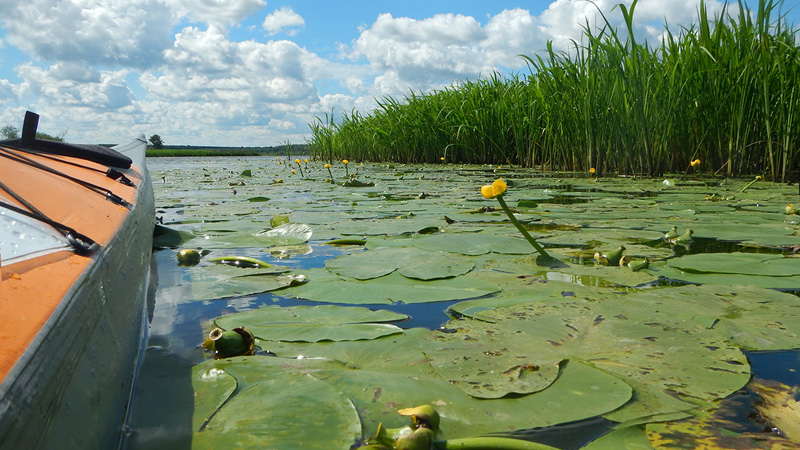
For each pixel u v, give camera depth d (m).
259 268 1.91
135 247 1.31
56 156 1.97
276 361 1.04
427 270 1.75
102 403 0.65
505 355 1.04
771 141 4.91
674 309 1.31
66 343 0.58
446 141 9.99
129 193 1.77
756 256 1.86
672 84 5.42
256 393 0.89
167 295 1.56
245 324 1.27
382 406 0.85
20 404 0.43
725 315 1.27
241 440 0.74
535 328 1.18
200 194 4.93
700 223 2.68
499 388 0.90
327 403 0.85
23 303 0.56
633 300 1.39
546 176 6.20
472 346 1.09
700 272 1.71
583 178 5.79
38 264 0.68
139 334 1.11
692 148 5.74
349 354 1.09
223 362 1.03
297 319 1.31
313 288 1.60
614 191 4.39
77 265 0.75
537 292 1.50
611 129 6.07
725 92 5.20
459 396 0.88
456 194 4.48
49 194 1.06
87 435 0.56
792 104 4.63
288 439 0.75
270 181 6.80
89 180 1.65
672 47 5.64
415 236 2.43
